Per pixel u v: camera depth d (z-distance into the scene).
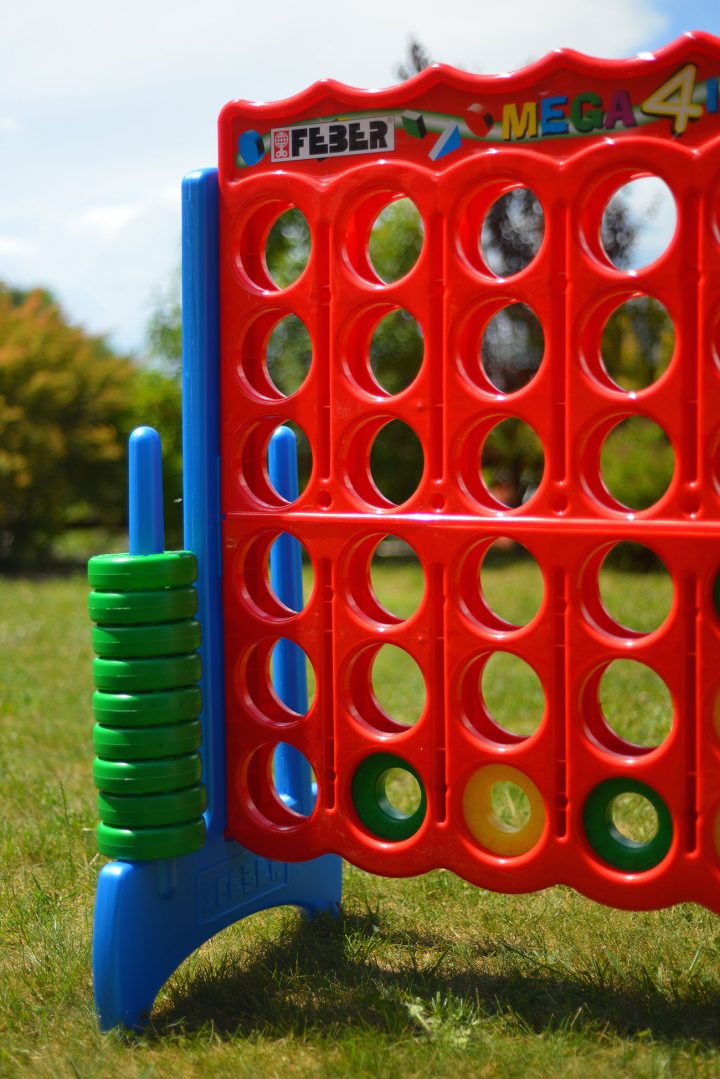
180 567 2.75
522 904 3.40
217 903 2.91
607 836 2.57
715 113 2.32
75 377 15.70
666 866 2.47
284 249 14.80
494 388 2.62
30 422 15.21
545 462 2.53
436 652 2.67
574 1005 2.71
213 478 2.86
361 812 2.83
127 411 16.05
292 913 3.39
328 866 3.35
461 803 2.68
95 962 2.66
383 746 2.73
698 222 2.35
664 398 2.39
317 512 2.77
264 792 2.98
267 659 2.97
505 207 13.76
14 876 3.71
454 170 2.55
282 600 3.31
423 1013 2.68
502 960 2.99
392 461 14.95
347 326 2.71
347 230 2.71
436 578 2.65
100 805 2.75
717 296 2.33
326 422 2.76
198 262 2.83
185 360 2.85
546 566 2.53
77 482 16.00
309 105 2.72
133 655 2.69
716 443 2.37
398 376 15.07
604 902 2.54
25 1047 2.61
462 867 2.67
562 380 2.50
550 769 2.57
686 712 2.43
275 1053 2.54
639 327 13.73
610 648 2.48
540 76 2.47
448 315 2.59
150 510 2.76
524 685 6.34
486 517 2.58
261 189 2.77
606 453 12.83
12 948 3.16
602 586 10.34
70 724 5.78
